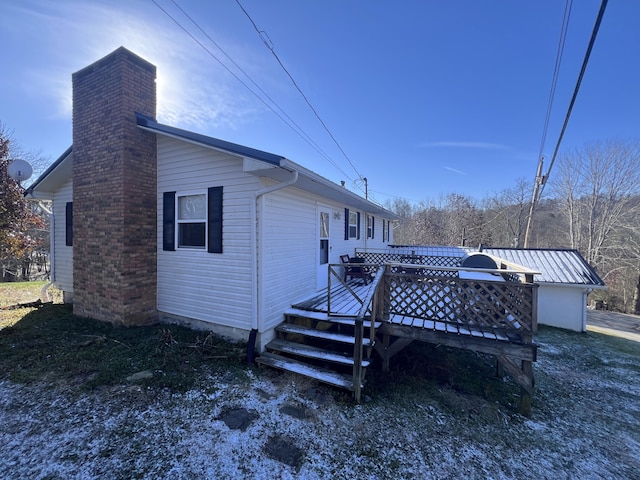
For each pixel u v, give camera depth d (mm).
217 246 4965
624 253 20469
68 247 7219
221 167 4906
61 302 7539
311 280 6488
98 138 5438
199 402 3279
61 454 2412
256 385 3732
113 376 3650
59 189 7375
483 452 2814
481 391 4098
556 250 11820
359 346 3471
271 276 4867
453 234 31047
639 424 3590
